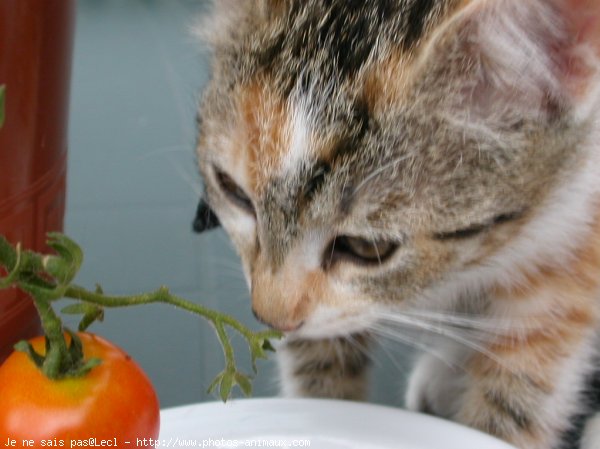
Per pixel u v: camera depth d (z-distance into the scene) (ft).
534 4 1.02
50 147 1.13
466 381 1.40
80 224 1.89
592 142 1.16
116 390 0.86
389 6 1.09
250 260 1.18
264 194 1.10
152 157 2.08
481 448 1.08
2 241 0.82
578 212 1.21
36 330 1.18
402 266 1.13
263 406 1.13
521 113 1.08
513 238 1.17
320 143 1.07
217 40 1.16
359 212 1.09
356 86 1.06
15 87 1.05
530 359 1.31
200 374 1.62
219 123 1.14
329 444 1.09
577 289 1.27
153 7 2.69
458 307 1.29
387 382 1.64
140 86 2.31
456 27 1.03
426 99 1.05
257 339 0.87
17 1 1.03
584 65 1.07
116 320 1.70
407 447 1.09
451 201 1.09
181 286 1.75
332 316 1.16
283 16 1.11
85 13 2.64
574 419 1.40
